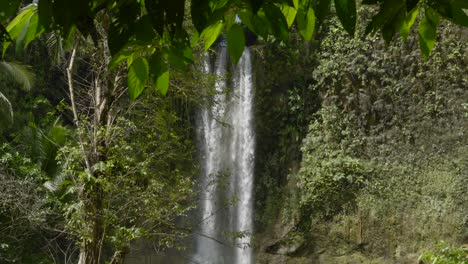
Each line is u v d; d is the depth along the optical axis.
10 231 10.23
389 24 1.16
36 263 10.59
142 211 8.16
